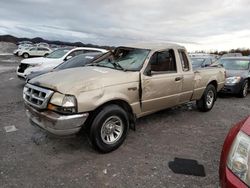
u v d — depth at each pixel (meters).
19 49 37.25
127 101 4.52
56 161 3.98
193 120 6.32
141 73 4.79
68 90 3.90
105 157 4.15
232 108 7.88
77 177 3.53
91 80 4.14
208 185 3.38
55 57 11.23
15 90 9.80
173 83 5.47
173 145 4.70
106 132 4.27
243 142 2.42
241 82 9.67
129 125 4.83
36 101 4.20
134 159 4.10
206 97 6.93
